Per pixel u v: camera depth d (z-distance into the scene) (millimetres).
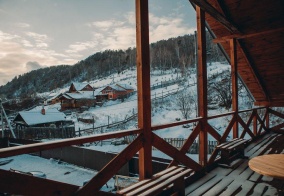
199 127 4004
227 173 4059
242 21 5754
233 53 5969
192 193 3180
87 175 10977
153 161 8930
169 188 3023
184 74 49156
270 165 2332
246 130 6473
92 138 2053
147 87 2875
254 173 4035
